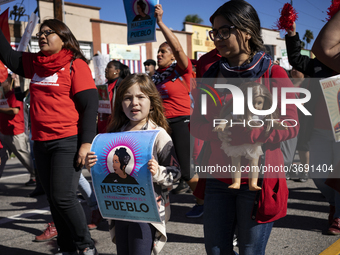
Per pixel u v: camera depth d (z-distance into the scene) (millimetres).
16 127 5312
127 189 1759
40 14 15336
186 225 3502
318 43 2230
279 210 1610
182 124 3545
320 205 3992
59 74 2393
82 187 3359
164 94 3559
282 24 2838
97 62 5102
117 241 1933
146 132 1793
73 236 2521
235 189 1732
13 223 3818
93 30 17797
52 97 2389
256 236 1672
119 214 1834
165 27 3305
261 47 1736
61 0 9445
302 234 3119
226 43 1673
